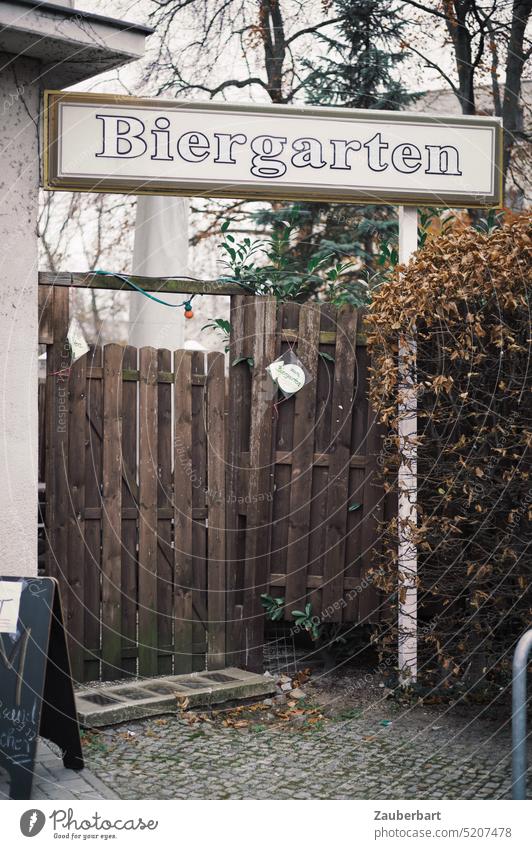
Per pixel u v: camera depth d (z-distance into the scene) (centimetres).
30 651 323
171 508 452
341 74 966
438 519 423
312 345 465
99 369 432
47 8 358
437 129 454
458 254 405
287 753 368
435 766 354
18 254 391
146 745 374
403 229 462
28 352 394
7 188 387
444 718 412
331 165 445
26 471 394
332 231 977
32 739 313
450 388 405
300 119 441
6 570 389
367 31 958
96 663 436
